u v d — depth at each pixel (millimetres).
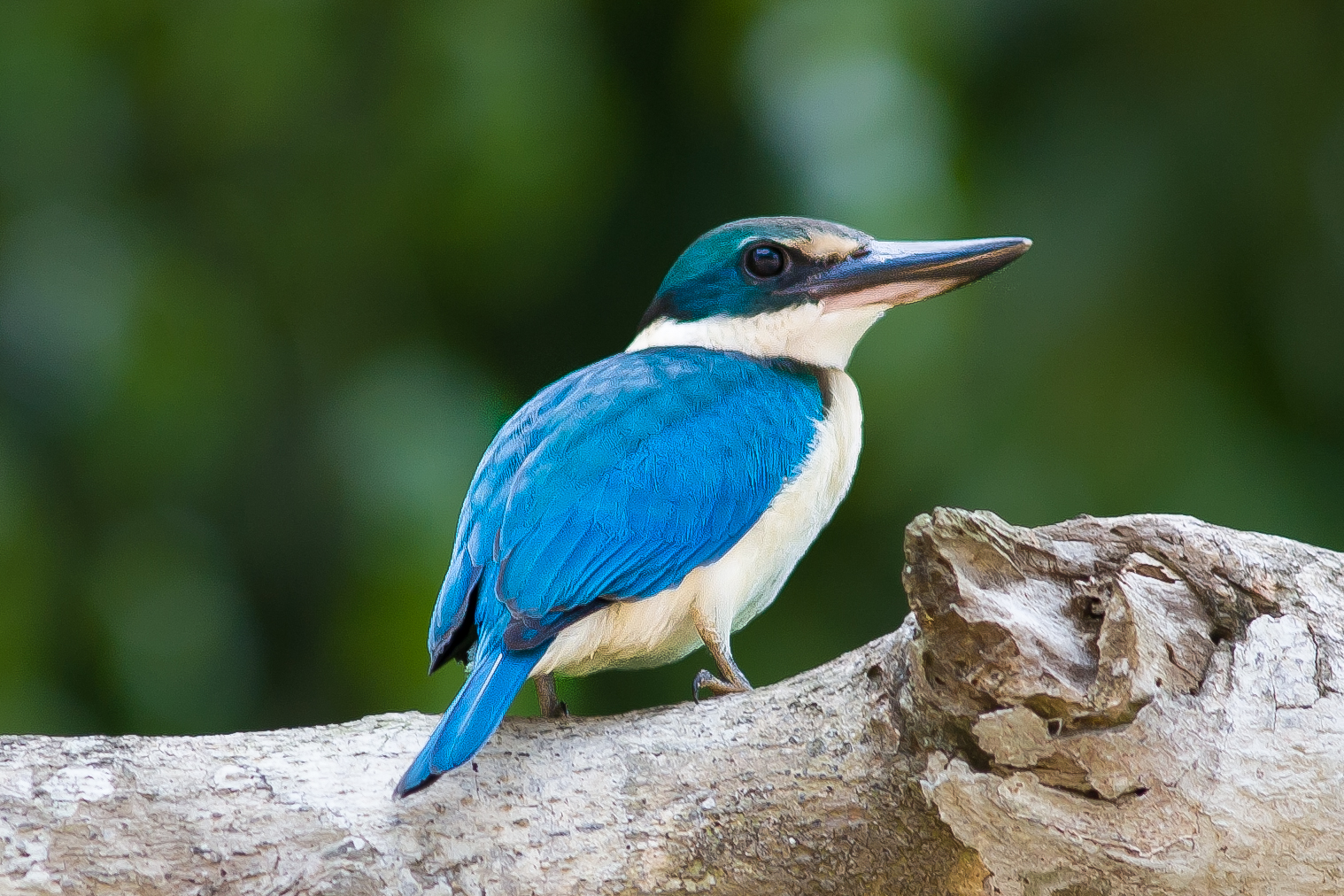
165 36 11070
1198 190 10938
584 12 11719
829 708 6184
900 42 10508
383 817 5977
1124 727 5488
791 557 8234
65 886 5672
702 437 7734
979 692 5547
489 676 6559
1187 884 5621
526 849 5980
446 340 11969
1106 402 10445
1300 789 5539
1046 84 11289
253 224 11578
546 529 7152
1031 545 5730
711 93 11461
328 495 10953
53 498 10695
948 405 10383
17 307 10656
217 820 5879
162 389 10727
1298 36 11070
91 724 10500
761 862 6008
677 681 11742
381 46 11148
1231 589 5777
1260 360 10883
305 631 11312
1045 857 5707
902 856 5988
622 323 12531
